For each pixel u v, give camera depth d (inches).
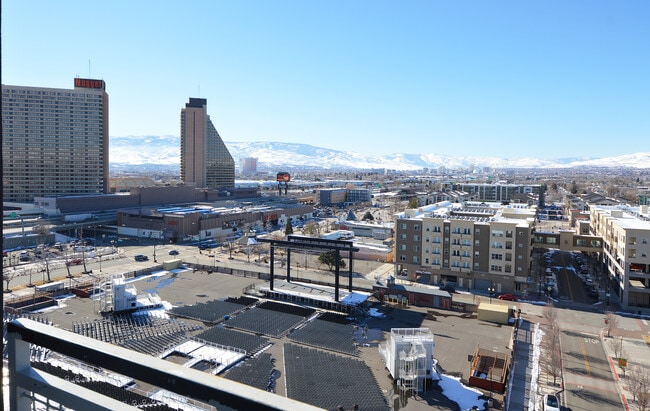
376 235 6830.7
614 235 4047.7
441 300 3567.9
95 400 429.1
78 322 3031.5
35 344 489.1
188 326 3029.0
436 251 4347.9
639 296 3629.4
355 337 2918.3
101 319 3110.2
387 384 2290.8
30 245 5846.5
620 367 2539.4
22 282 4020.7
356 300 3508.9
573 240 4670.3
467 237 4217.5
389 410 2033.7
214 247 6077.8
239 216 7554.1
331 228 7559.1
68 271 4286.4
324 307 3521.2
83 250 5211.6
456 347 2768.2
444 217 4616.1
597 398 2196.1
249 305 3538.4
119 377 1946.4
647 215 5014.8
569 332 3100.4
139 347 2620.6
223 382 390.6
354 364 2502.5
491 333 3021.7
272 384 2244.1
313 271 4724.4
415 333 2400.3
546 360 2536.9
